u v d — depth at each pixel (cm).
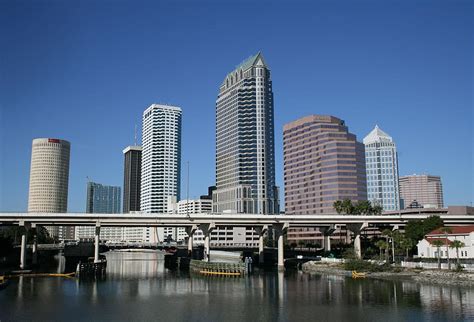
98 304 9544
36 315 8400
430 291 10475
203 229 18850
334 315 8200
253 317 8150
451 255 14962
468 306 8681
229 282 13425
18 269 16725
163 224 18312
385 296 9988
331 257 19075
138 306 9306
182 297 10462
